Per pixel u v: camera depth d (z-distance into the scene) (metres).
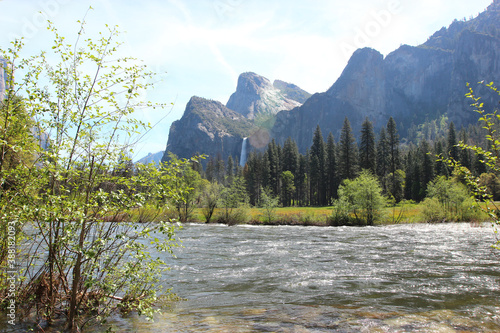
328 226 31.33
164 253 13.84
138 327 5.43
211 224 33.38
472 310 6.43
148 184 4.79
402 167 83.88
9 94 4.77
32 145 4.50
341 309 6.55
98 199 4.48
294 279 9.40
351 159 71.75
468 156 73.94
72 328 4.93
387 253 14.09
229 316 6.14
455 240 18.61
